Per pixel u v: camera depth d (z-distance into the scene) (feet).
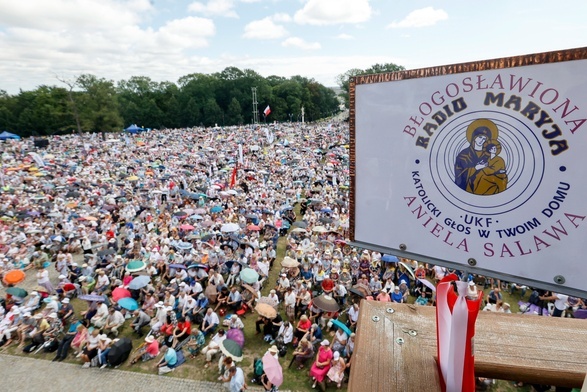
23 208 90.58
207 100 406.00
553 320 9.37
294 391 37.09
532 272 8.43
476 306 7.02
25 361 42.52
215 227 75.25
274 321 44.68
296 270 57.26
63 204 94.99
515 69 8.01
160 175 131.03
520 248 8.48
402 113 9.84
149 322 47.47
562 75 7.51
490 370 7.93
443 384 7.41
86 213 85.76
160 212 92.12
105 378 39.70
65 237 74.49
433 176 9.55
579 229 7.77
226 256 61.31
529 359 8.00
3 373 40.65
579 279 7.88
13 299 52.60
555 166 7.86
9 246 69.56
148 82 419.54
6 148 187.11
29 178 121.60
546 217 8.11
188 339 43.86
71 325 45.93
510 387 35.42
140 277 51.75
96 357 41.50
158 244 67.26
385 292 45.75
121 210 89.15
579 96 7.38
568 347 8.32
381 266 58.70
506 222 8.57
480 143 8.70
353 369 8.07
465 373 7.03
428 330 9.08
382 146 10.36
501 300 46.55
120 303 46.32
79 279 55.62
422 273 53.83
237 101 408.05
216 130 303.48
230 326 43.83
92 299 47.85
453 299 7.39
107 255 62.80
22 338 45.24
